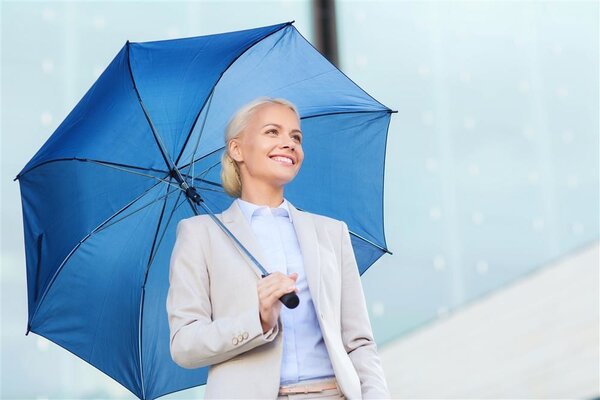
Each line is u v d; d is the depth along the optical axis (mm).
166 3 4371
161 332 2236
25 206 2248
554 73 4871
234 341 1733
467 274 4621
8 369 3678
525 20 4910
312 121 2367
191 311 1855
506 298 4641
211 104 2299
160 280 2236
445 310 4598
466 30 4875
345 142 2385
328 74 2379
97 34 4168
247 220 1998
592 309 4328
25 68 3996
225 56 2248
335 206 2346
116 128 2215
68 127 2232
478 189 4695
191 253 1930
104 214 2199
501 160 4758
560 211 4750
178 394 3982
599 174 4793
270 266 1924
